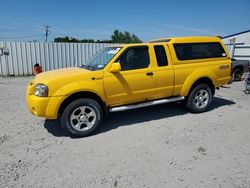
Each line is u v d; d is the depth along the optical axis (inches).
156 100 219.8
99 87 184.2
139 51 203.2
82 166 139.5
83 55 611.2
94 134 189.3
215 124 209.2
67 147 165.5
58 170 135.5
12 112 249.4
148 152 156.0
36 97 173.2
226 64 253.1
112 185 121.0
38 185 121.6
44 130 198.5
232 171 132.0
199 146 164.2
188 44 230.4
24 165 141.1
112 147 164.6
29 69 570.6
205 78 239.0
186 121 217.9
